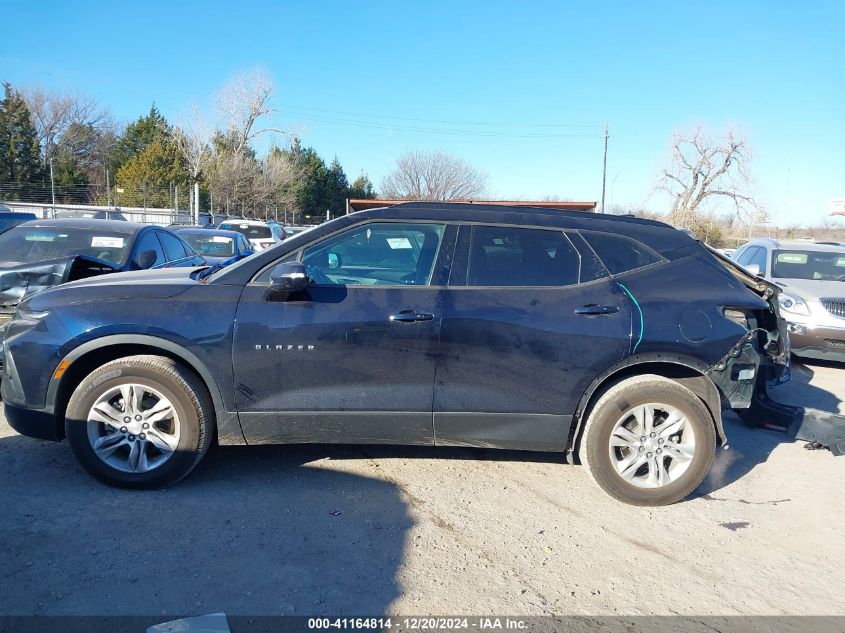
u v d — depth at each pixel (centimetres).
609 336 414
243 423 411
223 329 401
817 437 522
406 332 408
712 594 332
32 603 293
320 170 6981
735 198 4281
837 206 4031
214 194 5044
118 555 335
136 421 404
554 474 471
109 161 6388
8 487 403
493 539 374
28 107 6006
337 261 426
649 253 443
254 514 387
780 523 416
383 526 381
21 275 556
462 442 427
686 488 426
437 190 4850
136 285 417
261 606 300
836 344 843
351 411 412
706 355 420
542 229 437
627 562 358
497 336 411
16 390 407
